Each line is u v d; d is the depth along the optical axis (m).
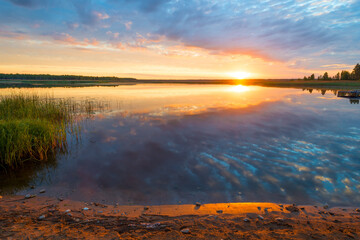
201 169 6.79
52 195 5.34
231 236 3.35
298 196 5.15
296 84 73.75
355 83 68.88
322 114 16.06
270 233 3.47
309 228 3.68
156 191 5.51
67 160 7.77
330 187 5.55
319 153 8.04
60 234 3.34
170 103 22.33
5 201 4.95
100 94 32.91
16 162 7.15
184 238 3.27
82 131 11.62
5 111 13.16
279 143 9.32
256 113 16.36
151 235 3.37
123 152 8.45
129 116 15.45
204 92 38.44
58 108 15.55
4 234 3.25
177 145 9.17
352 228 3.67
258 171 6.57
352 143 9.23
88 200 5.08
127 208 4.67
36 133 8.62
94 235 3.33
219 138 10.09
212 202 4.94
